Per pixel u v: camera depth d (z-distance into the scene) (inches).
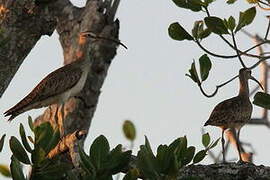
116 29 647.1
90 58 653.9
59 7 647.8
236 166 433.7
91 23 642.2
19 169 360.8
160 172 366.3
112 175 370.3
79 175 378.0
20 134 373.7
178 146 389.1
